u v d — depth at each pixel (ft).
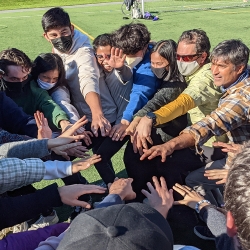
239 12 55.67
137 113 9.12
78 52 10.46
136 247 3.96
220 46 8.23
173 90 9.34
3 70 9.29
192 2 75.05
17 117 8.93
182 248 6.39
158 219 4.70
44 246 5.49
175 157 9.34
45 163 7.04
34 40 39.45
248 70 8.45
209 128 7.75
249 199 3.55
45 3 85.87
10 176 6.52
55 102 10.12
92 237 4.04
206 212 6.85
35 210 6.14
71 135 8.04
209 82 8.95
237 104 7.79
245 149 3.98
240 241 3.77
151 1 79.56
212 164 9.25
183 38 9.16
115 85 10.53
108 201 5.91
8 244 6.03
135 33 9.43
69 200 6.31
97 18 55.77
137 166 9.52
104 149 9.57
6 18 61.67
